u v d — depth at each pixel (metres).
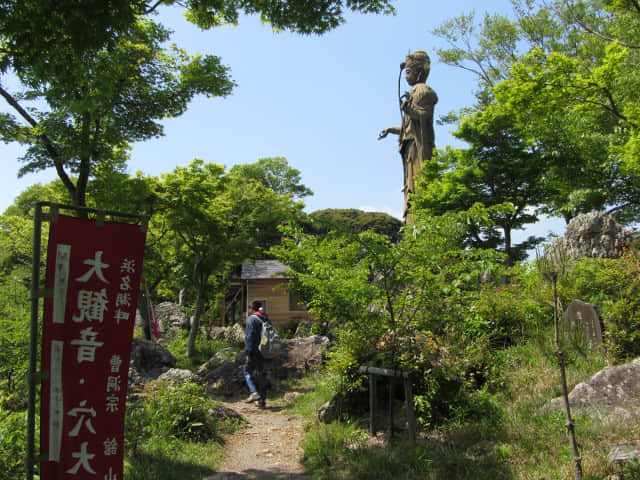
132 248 4.01
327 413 6.70
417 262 5.44
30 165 8.86
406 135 18.97
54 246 3.74
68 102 7.42
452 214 5.45
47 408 3.66
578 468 3.62
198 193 15.03
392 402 5.69
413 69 19.55
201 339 20.33
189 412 6.65
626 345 6.39
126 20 5.41
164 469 5.29
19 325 7.58
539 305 8.09
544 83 10.80
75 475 3.68
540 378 6.16
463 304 6.36
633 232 10.97
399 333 5.88
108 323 3.87
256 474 5.39
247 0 7.55
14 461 4.44
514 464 4.39
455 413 5.72
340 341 7.16
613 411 4.84
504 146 17.05
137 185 12.96
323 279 6.32
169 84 10.02
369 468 4.87
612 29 14.49
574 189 16.59
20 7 5.05
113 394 3.84
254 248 18.14
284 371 10.73
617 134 14.87
